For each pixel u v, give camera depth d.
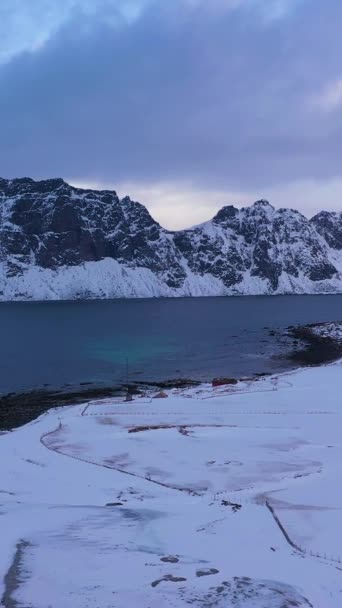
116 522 16.89
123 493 24.20
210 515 18.75
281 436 38.31
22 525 15.83
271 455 32.53
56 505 20.02
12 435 40.16
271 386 62.59
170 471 29.30
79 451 34.53
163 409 50.22
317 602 9.94
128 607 9.12
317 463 30.20
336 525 17.30
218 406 51.28
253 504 21.16
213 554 13.21
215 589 10.16
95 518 17.47
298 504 20.62
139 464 31.00
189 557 12.72
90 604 9.20
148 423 43.97
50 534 14.69
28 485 25.45
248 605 9.40
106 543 13.80
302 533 16.36
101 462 31.64
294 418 45.31
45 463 31.17
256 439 37.38
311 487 23.88
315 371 75.31
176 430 40.91
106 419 45.88
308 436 38.22
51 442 37.34
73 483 26.14
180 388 66.38
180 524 17.00
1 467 29.77
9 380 79.38
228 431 40.34
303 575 11.65
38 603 9.20
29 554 12.33
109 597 9.56
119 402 54.62
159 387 71.56
